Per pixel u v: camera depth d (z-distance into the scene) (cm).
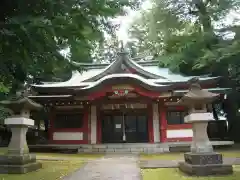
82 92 1830
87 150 1814
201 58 2022
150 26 2419
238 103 2309
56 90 1997
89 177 890
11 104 1020
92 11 665
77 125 2002
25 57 621
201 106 948
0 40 554
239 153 1488
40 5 581
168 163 1169
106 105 1997
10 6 581
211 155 868
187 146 1773
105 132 2012
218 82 2095
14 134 1027
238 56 1881
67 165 1155
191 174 848
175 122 1939
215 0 2127
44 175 921
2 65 647
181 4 2286
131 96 1944
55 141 1986
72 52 754
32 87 1959
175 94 1808
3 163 970
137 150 1773
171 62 2216
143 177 872
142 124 2012
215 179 785
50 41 600
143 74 2028
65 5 595
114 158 1428
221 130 2089
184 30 2481
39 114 2522
